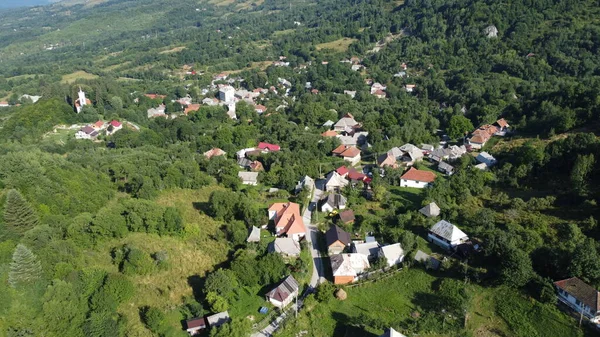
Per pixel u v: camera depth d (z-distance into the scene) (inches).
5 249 2506.2
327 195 4003.4
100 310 2349.9
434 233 3169.3
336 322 2503.7
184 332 2396.7
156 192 4040.4
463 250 2933.1
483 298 2566.4
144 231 3255.4
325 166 4803.2
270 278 2785.4
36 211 2935.5
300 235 3380.9
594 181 3535.9
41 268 2411.4
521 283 2536.9
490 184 4079.7
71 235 2876.5
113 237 3122.5
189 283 2768.2
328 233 3348.9
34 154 3868.1
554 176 3937.0
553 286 2475.4
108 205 3555.6
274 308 2598.4
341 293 2682.1
